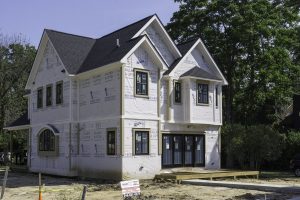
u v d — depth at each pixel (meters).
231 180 25.81
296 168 28.70
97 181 26.20
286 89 38.16
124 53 25.25
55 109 30.81
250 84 38.28
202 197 18.27
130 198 17.08
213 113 29.42
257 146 28.94
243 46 37.72
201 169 29.16
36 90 33.88
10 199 18.55
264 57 36.22
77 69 29.28
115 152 25.36
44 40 32.06
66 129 29.27
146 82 26.36
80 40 32.09
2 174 32.81
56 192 20.80
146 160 25.88
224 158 36.41
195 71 28.38
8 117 47.66
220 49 37.75
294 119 39.59
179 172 26.98
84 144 28.31
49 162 31.28
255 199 17.59
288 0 31.17
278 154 29.42
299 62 40.38
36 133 33.31
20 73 49.06
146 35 26.08
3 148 45.62
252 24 36.00
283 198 17.81
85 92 28.55
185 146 28.53
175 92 28.05
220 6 37.28
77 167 28.78
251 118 40.56
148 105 26.30
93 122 27.52
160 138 26.72
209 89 29.34
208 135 29.97
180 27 39.47
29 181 26.75
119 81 25.39
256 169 29.64
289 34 38.22
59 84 30.47
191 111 27.95
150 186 22.61
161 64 26.81
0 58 48.44
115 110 25.59
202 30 37.97
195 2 38.56
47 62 32.22
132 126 25.39
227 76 38.56
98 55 29.00
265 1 36.94
